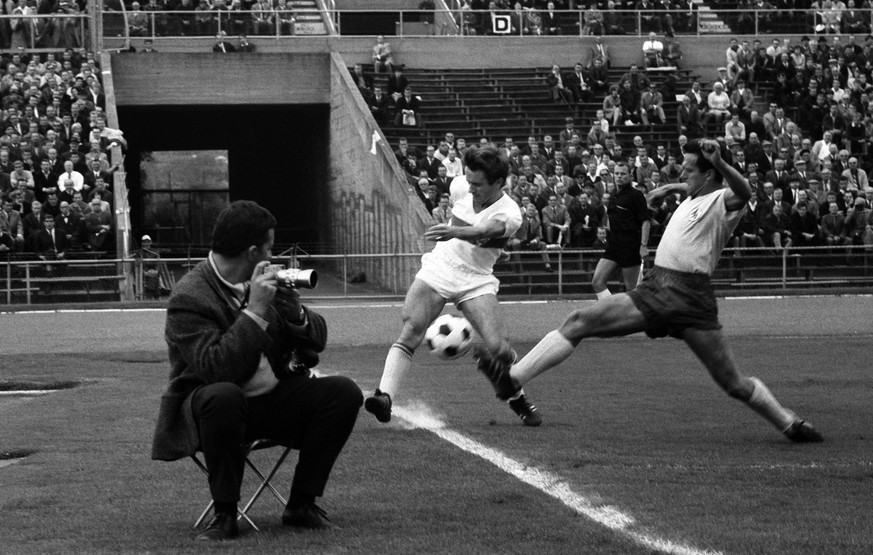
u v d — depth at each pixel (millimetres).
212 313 6211
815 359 16062
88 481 7926
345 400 6371
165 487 7703
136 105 38000
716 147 8852
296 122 43188
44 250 28312
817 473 7902
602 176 31844
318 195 41688
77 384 14078
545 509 6879
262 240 6297
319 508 6543
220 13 39312
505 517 6680
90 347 19047
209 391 6078
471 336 10078
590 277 29281
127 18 38781
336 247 38812
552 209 30172
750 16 41344
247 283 6391
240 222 6234
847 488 7414
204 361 6098
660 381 13672
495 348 9773
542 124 37125
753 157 33312
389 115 36031
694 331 9133
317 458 6414
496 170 9680
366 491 7395
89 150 31281
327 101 38969
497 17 40438
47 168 30078
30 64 34375
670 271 9188
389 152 32562
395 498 7195
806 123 36969
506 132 36656
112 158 31453
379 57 37969
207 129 43094
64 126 32062
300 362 6578
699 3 43000
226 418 6074
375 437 9438
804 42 39625
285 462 8531
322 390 6367
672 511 6805
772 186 31484
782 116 35844
